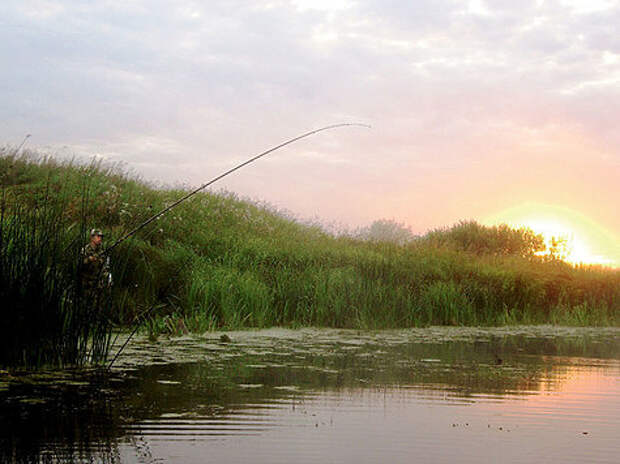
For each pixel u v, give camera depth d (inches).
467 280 617.9
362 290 528.1
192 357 313.3
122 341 357.4
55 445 161.0
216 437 172.7
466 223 1037.2
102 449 159.0
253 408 207.6
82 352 276.5
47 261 272.2
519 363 327.6
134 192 744.3
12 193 484.4
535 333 499.2
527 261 768.3
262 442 169.6
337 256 637.9
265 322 476.7
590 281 665.6
